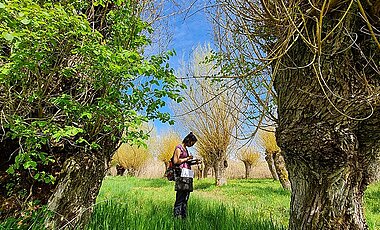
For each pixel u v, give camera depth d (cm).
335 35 283
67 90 373
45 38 266
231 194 1356
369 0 264
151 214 477
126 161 3531
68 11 275
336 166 291
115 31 364
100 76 327
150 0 417
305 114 302
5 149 381
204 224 414
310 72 303
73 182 363
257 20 325
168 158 3048
